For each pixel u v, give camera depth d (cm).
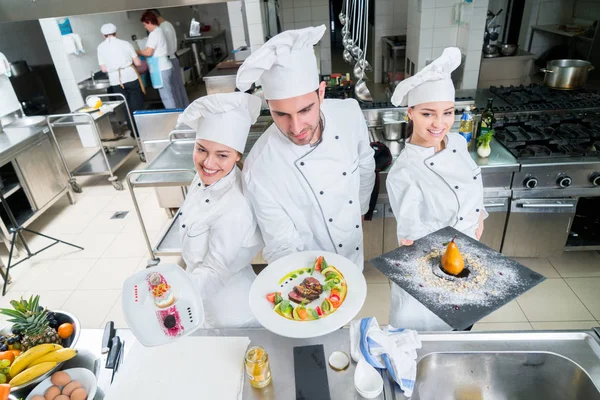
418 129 137
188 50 697
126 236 323
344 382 96
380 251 254
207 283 121
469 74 332
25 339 117
